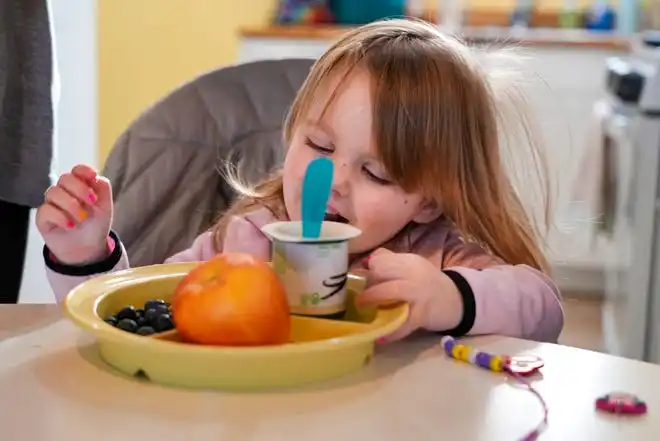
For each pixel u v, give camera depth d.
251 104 1.61
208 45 3.81
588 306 3.55
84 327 0.75
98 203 1.07
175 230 1.54
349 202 1.14
